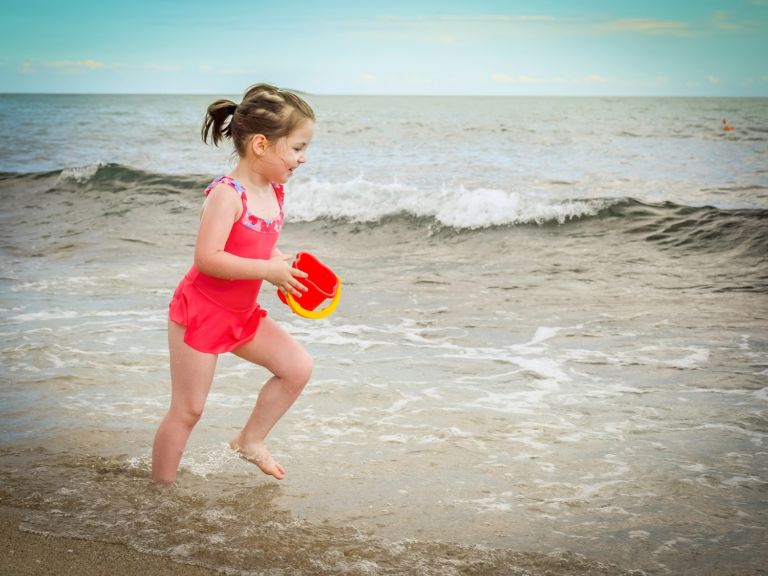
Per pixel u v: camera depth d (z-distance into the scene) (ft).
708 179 53.42
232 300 9.02
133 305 19.12
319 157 73.15
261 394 9.65
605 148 86.63
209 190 8.87
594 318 18.04
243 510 8.89
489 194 32.58
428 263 25.26
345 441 11.12
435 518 8.75
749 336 16.40
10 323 17.38
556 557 7.80
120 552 7.79
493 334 16.78
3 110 227.61
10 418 11.80
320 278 9.50
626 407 12.47
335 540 8.15
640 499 9.29
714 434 11.35
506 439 11.18
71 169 41.86
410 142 98.27
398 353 15.43
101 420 11.75
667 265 23.85
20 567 7.46
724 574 7.54
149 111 230.48
